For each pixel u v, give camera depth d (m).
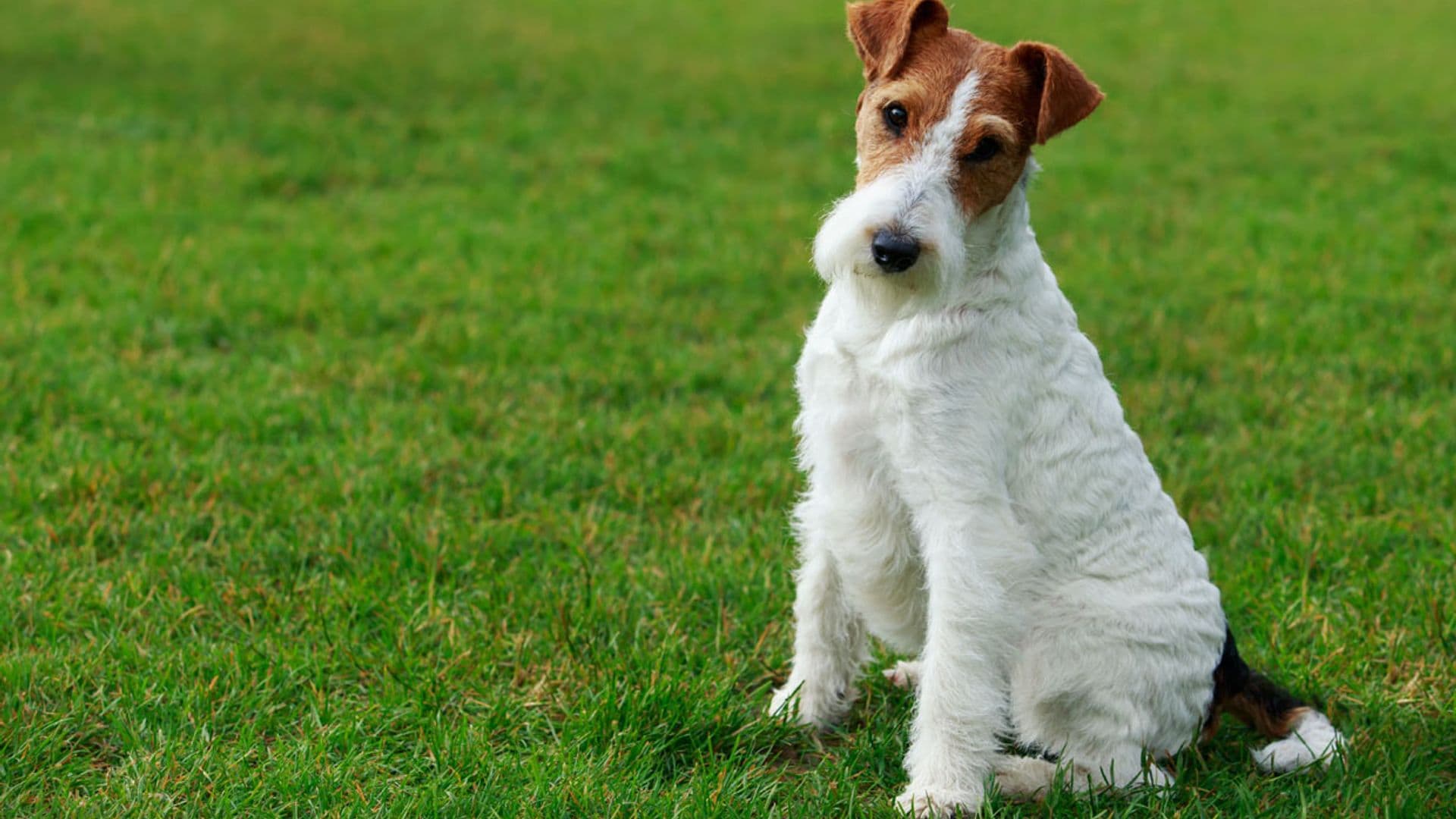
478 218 11.58
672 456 6.76
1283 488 6.42
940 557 3.94
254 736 4.23
